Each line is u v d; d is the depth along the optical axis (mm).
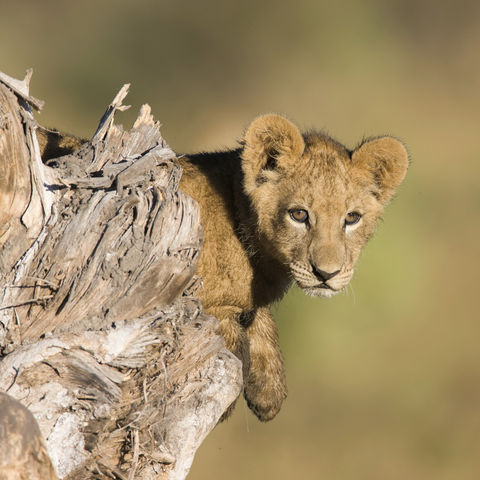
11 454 5730
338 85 33406
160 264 7426
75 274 7324
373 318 23219
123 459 7055
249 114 31594
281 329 22641
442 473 21953
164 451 7234
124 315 7320
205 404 7617
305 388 22188
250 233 10562
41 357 6801
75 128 28094
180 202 7785
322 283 10336
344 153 10953
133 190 7711
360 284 23391
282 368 11695
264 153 10617
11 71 30453
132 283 7367
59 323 7199
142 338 7219
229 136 29422
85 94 30453
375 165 10836
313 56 34250
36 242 7418
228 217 10570
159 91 31766
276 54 34188
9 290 7211
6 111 7281
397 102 32625
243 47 34250
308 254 10344
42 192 7449
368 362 22844
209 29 33812
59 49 31531
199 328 7742
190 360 7598
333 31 35156
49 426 6699
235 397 7898
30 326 7168
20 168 7297
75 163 8133
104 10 32750
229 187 10711
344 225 10664
